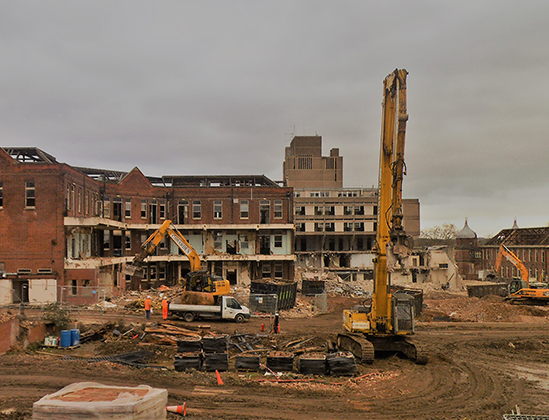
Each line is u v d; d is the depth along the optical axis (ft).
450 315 131.95
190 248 118.32
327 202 247.29
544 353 82.28
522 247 267.80
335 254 242.58
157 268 160.97
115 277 138.92
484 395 54.29
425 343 87.76
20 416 40.42
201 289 105.50
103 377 53.57
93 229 134.92
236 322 101.65
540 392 56.49
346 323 71.82
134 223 154.92
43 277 111.55
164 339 77.66
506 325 110.52
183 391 50.29
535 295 141.79
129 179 155.12
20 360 59.72
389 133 61.41
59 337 77.66
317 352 74.43
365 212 248.11
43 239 112.16
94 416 30.94
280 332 91.25
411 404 50.03
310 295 159.02
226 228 163.22
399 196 62.28
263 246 170.09
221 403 47.26
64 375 53.57
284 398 49.80
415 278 230.68
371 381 57.88
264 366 61.82
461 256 320.70
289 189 170.19
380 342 69.72
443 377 61.11
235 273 167.73
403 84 59.47
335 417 45.09
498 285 181.57
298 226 245.04
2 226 111.86
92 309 108.37
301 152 332.19
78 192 124.98
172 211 164.76
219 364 60.64
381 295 67.00
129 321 95.45
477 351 81.71
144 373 56.39
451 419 45.83
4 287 108.58
